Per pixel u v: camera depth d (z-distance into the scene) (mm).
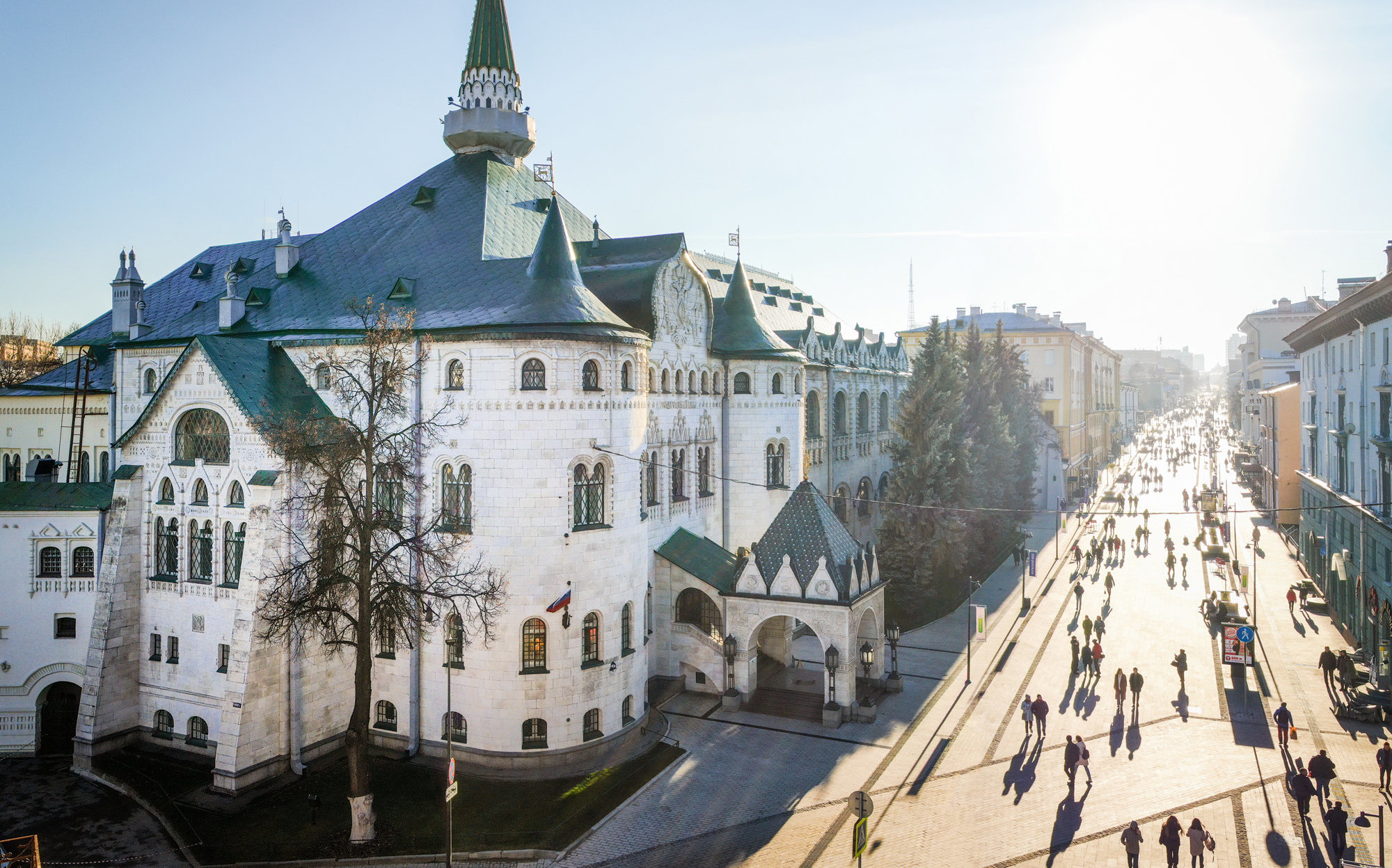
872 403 86750
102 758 39688
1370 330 52438
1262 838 31016
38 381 60375
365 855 31109
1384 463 48344
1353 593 55656
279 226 49906
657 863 30266
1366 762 37500
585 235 55156
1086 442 148625
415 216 48656
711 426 54656
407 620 37062
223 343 41219
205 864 30875
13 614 42188
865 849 29656
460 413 39062
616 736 40312
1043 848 30672
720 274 74500
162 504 41594
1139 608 65000
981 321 142625
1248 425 165750
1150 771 36719
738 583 45719
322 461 34031
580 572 39156
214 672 39406
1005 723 42781
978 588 72438
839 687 43406
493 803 35031
